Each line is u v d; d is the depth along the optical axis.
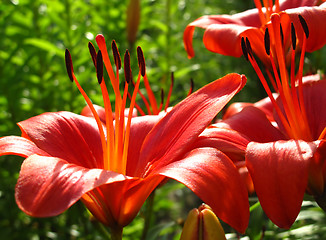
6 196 0.93
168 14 1.11
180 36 1.10
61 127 0.50
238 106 0.61
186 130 0.47
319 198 0.47
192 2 1.49
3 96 0.93
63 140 0.49
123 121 0.49
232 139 0.49
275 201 0.41
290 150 0.42
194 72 1.39
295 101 0.50
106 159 0.49
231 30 0.53
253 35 0.54
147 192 0.46
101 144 0.51
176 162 0.44
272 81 0.56
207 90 0.49
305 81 0.58
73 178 0.40
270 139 0.52
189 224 0.45
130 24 0.90
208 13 1.41
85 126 0.52
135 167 0.51
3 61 0.97
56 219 0.95
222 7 1.34
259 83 1.18
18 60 1.00
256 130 0.52
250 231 0.62
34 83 0.99
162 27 1.09
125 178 0.42
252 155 0.43
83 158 0.50
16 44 0.99
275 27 0.48
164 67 1.08
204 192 0.41
